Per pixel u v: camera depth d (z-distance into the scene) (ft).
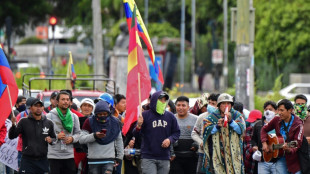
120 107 98.07
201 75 348.38
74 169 87.76
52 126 85.05
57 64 215.10
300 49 307.99
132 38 85.56
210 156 84.53
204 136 84.12
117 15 403.75
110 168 83.66
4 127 88.63
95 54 188.65
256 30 313.73
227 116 81.20
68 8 365.61
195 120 93.91
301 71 313.12
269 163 87.35
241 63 130.82
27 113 99.40
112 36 369.91
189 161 94.12
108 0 399.03
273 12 308.19
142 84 85.46
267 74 309.42
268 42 308.19
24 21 301.84
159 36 381.60
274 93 164.25
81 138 82.79
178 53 378.12
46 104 109.60
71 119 87.51
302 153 85.35
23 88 123.95
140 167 90.68
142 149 85.30
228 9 370.53
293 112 86.74
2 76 83.76
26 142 83.92
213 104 93.97
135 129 83.87
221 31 381.81
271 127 85.92
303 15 305.12
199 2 387.96
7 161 95.71
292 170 85.40
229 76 370.53
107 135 83.51
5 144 95.66
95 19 188.34
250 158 92.43
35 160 83.87
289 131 85.20
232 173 83.10
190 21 400.67
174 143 92.68
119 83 176.65
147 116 84.94
